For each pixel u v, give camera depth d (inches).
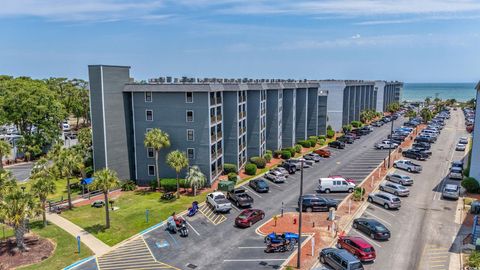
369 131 3878.0
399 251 1197.1
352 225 1405.0
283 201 1737.2
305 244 1246.9
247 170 2255.2
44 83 4416.8
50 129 2930.6
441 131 3909.9
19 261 1169.4
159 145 1919.3
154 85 1988.2
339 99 3937.0
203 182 1866.4
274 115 2733.8
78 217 1577.3
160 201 1772.9
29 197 1258.0
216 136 2086.6
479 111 1823.3
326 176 2197.3
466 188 1824.6
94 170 1993.1
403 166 2306.8
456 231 1355.8
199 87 1931.6
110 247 1270.9
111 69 1948.8
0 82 3690.9
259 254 1190.3
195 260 1160.8
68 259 1181.7
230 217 1537.9
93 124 1956.2
